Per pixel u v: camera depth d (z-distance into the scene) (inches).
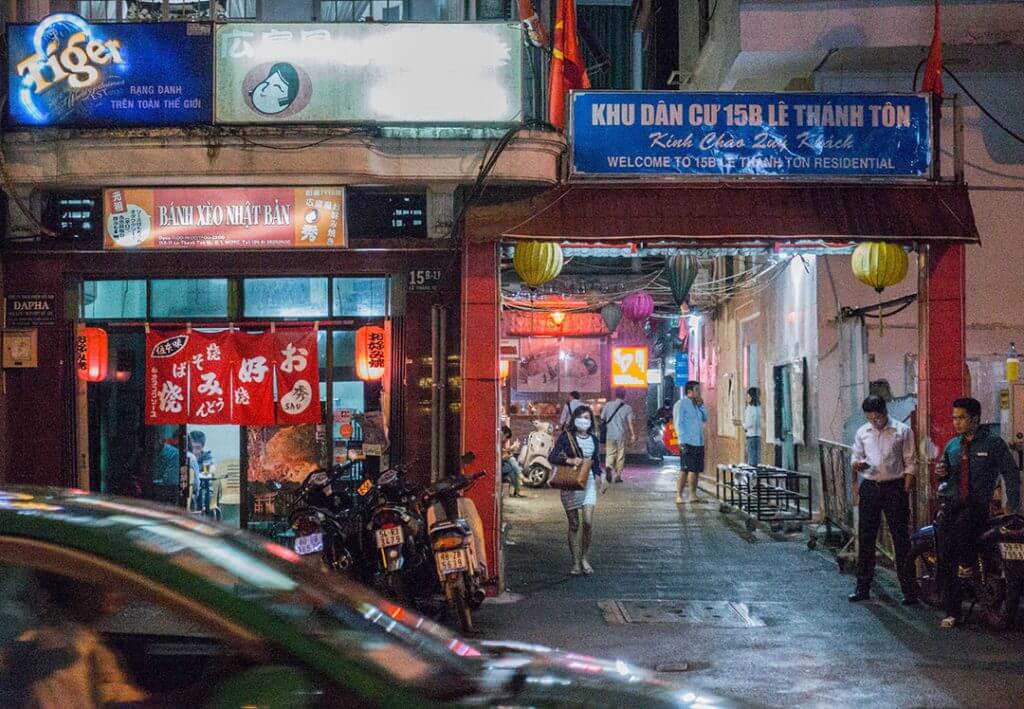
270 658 138.7
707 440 1050.1
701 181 488.1
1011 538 412.5
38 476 513.0
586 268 1021.8
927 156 493.7
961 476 432.1
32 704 140.9
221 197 495.5
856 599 479.8
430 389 507.5
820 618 447.5
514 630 426.6
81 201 516.4
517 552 631.8
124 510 159.0
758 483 695.7
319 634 147.9
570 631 425.1
